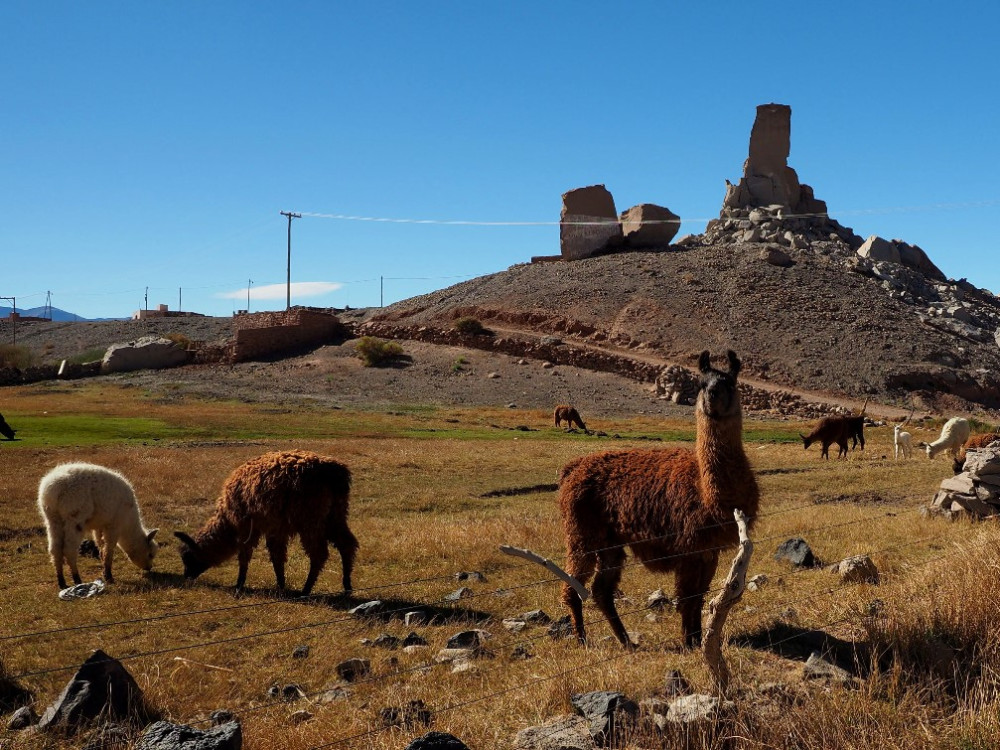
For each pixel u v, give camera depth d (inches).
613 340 2940.5
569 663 255.1
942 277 4247.0
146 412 1715.1
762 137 4507.9
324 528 395.2
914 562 378.3
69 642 313.1
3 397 2155.5
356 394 2404.0
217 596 387.2
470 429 1619.1
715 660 208.1
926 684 207.3
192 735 186.5
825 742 175.9
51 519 406.3
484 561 458.6
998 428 1899.6
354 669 273.1
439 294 3750.0
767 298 3184.1
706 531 265.1
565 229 4015.8
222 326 4025.6
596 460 306.8
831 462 1141.1
